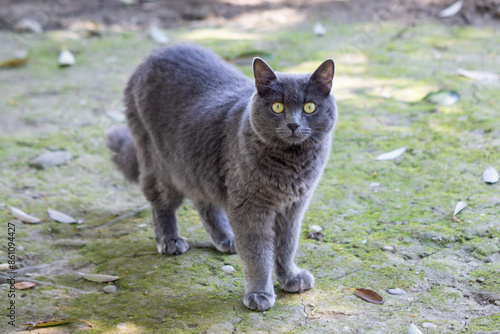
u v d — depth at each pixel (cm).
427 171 410
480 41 636
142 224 384
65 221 380
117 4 834
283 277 302
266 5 809
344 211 374
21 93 590
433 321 261
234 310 281
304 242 343
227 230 351
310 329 261
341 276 306
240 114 298
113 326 270
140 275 320
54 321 269
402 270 304
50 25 775
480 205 359
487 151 424
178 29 744
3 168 448
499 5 697
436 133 461
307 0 818
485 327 253
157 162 352
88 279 315
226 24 757
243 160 284
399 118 494
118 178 446
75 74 632
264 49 645
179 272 321
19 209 392
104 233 373
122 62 655
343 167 429
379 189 396
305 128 274
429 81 554
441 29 680
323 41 668
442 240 328
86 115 540
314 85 282
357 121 493
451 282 291
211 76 340
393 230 345
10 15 798
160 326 269
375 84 559
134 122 365
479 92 523
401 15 732
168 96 341
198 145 314
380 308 275
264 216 290
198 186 324
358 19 735
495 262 304
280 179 283
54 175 445
